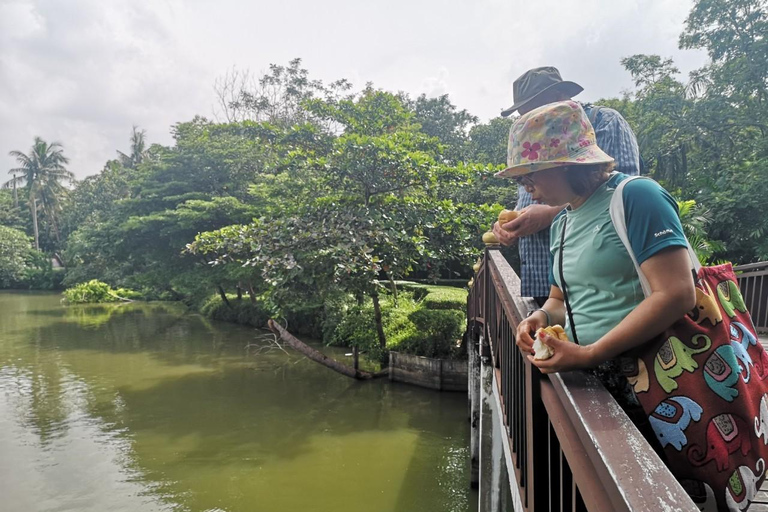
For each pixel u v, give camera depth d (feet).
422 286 63.72
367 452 28.32
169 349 53.42
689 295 3.42
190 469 26.45
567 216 4.55
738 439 3.58
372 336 44.16
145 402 36.99
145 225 64.54
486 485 16.28
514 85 7.50
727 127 38.29
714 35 38.19
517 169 4.35
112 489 24.40
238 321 67.82
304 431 31.40
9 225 145.79
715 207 30.94
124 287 102.83
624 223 3.77
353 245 34.96
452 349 38.50
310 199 42.47
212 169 71.46
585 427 3.12
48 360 49.19
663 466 2.62
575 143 4.16
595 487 2.99
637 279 3.94
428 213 39.32
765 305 19.80
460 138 91.04
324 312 54.54
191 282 63.00
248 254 42.45
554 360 3.84
